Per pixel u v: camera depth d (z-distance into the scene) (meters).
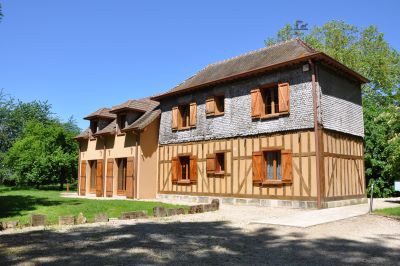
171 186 17.62
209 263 5.26
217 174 15.41
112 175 19.78
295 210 11.93
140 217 10.10
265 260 5.49
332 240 6.99
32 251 5.82
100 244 6.39
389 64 26.53
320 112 12.61
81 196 20.48
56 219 9.98
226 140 15.27
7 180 36.12
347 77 14.77
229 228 8.30
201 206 11.52
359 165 14.88
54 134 28.98
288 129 13.12
